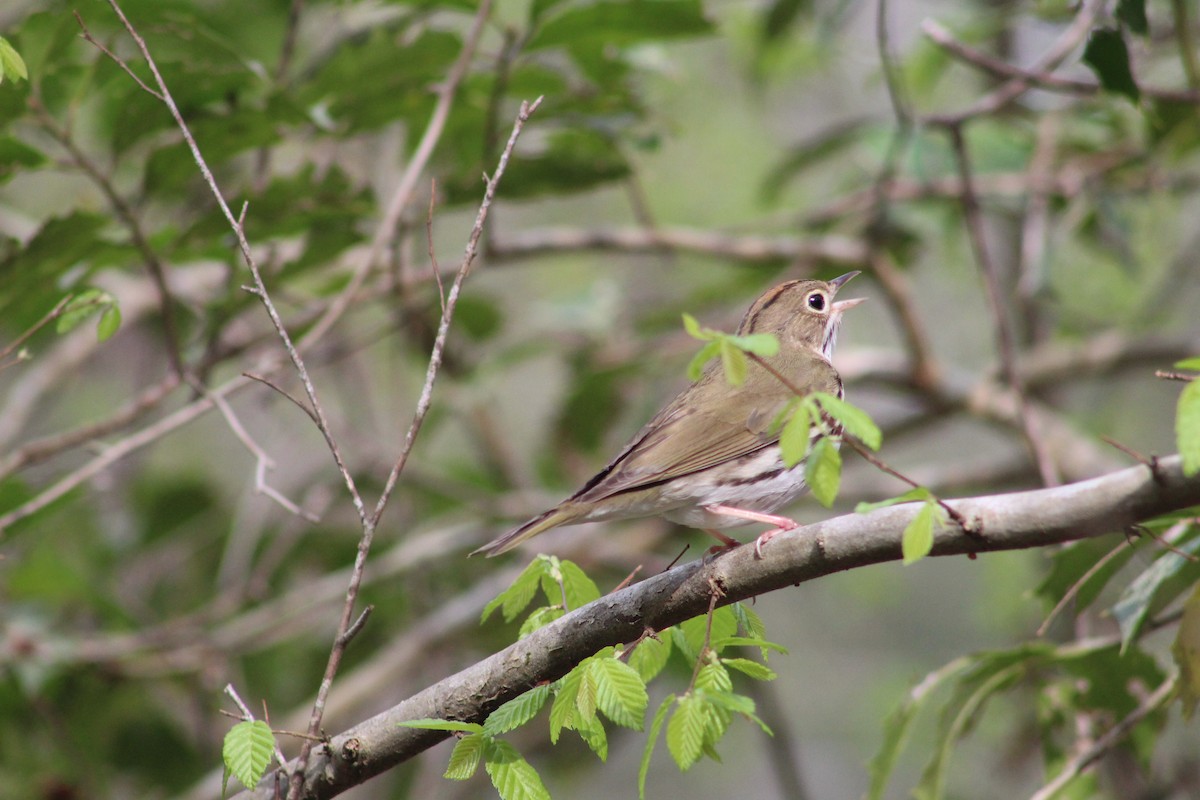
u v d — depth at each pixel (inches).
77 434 380.5
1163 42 505.4
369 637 609.0
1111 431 644.1
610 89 406.3
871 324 805.2
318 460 671.1
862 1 566.6
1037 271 518.0
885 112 732.7
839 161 731.4
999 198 560.7
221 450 686.5
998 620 607.2
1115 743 304.3
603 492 294.2
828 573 214.7
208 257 384.5
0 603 513.3
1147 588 262.8
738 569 218.4
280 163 520.7
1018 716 510.9
